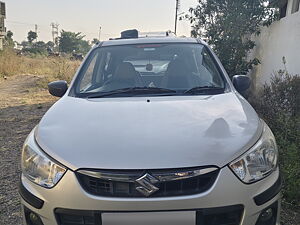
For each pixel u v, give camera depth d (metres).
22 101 8.95
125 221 1.65
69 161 1.75
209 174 1.68
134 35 4.27
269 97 5.21
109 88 2.89
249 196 1.70
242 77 3.08
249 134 1.92
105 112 2.26
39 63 23.11
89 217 1.69
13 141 5.09
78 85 2.90
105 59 3.28
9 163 4.11
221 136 1.87
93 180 1.70
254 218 1.73
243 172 1.73
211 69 3.02
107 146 1.81
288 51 5.94
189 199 1.63
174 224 1.64
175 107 2.30
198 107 2.30
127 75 3.02
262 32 7.57
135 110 2.27
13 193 3.26
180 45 3.34
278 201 1.87
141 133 1.91
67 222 1.75
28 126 6.05
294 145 3.31
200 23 8.48
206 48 3.33
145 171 1.66
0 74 15.55
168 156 1.71
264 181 1.79
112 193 1.68
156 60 3.18
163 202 1.62
